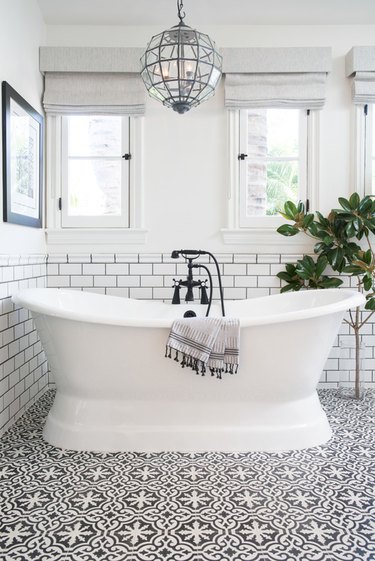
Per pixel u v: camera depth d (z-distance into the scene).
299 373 1.96
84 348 1.90
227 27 2.81
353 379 2.83
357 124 2.81
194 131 2.83
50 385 2.86
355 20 2.80
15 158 2.27
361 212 2.59
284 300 2.53
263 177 2.88
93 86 2.74
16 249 2.33
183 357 1.84
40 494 1.59
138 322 1.84
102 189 2.86
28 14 2.50
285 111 2.85
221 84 2.82
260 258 2.84
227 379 1.95
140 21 2.78
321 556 1.28
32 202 2.55
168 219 2.84
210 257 2.84
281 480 1.70
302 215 2.66
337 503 1.54
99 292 2.83
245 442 1.96
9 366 2.20
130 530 1.39
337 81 2.83
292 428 1.98
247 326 1.87
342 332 2.88
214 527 1.41
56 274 2.82
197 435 1.96
